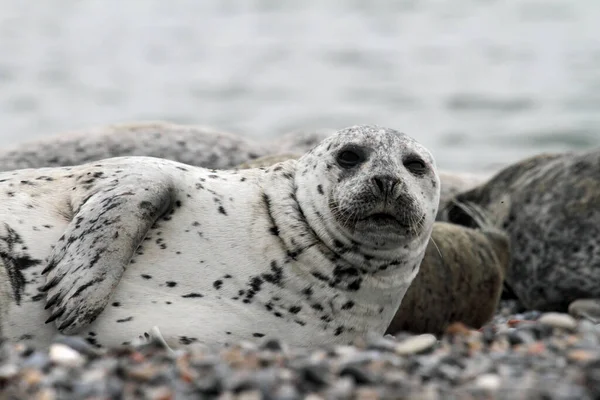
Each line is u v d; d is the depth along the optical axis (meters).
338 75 109.00
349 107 91.00
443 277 26.44
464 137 78.06
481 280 27.38
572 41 128.38
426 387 14.84
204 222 21.23
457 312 26.83
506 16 151.50
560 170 34.16
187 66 117.94
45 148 35.06
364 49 127.44
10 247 20.09
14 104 94.19
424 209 21.66
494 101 92.56
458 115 86.81
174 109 91.75
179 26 154.12
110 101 96.19
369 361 16.08
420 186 21.81
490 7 161.25
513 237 34.16
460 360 16.64
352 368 15.04
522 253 33.84
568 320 20.66
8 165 34.38
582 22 143.75
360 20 153.25
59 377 15.09
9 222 20.39
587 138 77.06
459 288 26.78
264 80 107.12
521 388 14.59
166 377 15.08
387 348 17.66
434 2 168.50
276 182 22.08
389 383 14.94
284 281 21.03
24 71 114.69
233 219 21.39
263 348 17.78
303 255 21.19
